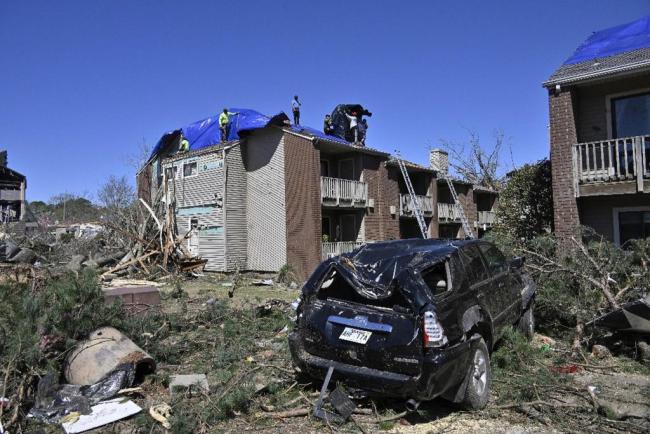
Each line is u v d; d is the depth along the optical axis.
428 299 4.68
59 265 16.31
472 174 42.59
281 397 5.25
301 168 21.78
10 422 4.43
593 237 11.83
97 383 5.25
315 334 5.10
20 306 5.82
